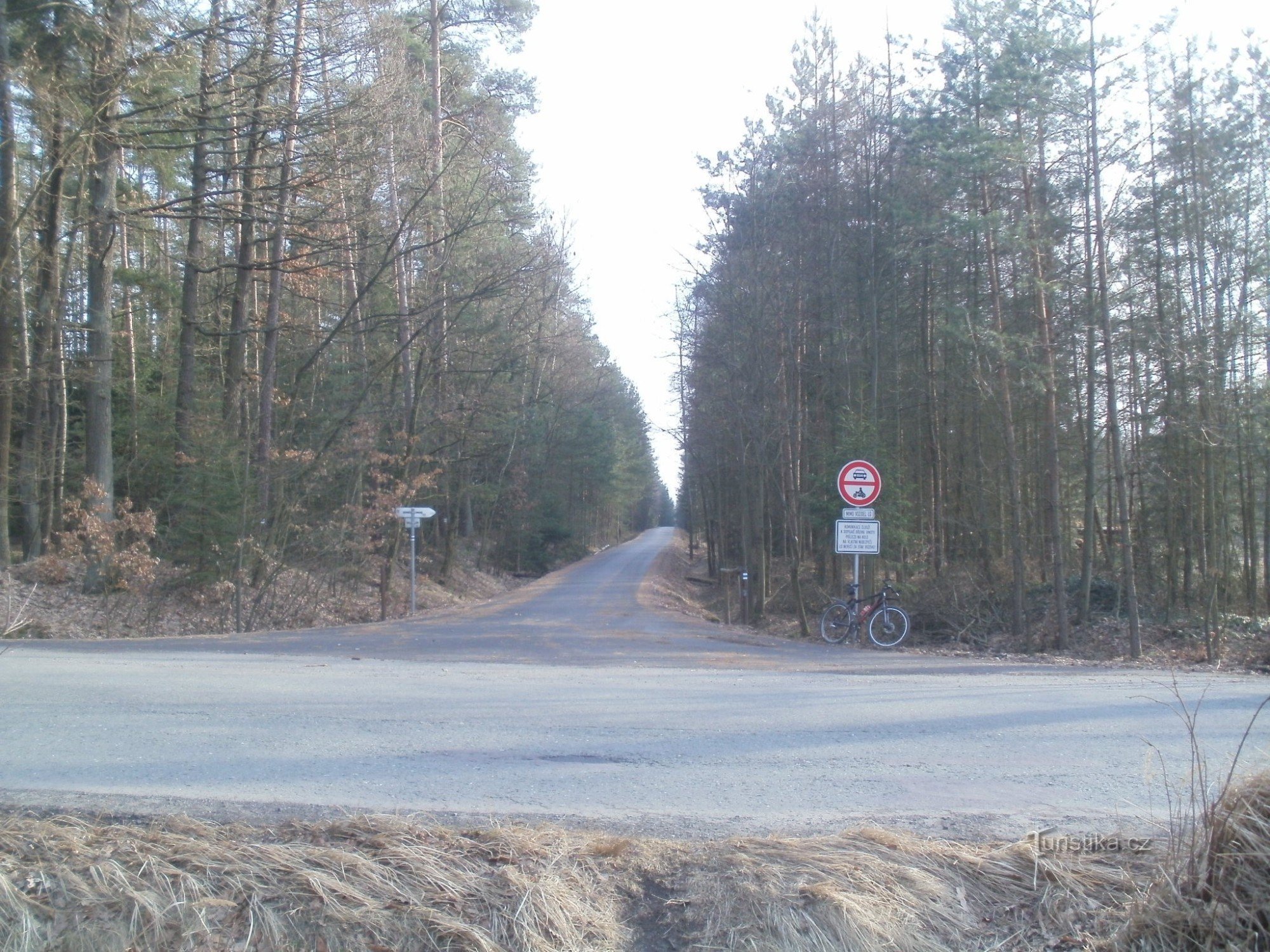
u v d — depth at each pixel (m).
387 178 27.50
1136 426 23.62
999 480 26.73
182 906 4.14
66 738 7.11
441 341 31.80
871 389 26.86
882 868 4.23
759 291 25.27
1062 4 17.95
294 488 25.72
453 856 4.39
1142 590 23.23
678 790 5.75
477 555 53.19
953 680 10.43
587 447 63.44
